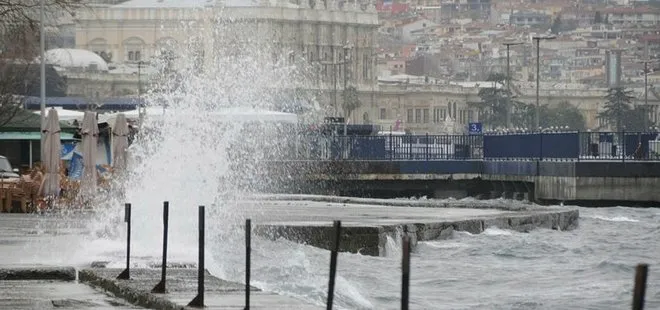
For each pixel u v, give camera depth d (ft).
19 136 495.82
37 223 298.76
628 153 603.67
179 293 169.17
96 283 187.62
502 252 291.99
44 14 503.61
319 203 418.92
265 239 272.72
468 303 215.31
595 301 217.77
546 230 356.38
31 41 535.19
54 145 354.54
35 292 182.19
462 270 258.98
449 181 618.85
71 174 401.29
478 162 619.26
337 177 602.44
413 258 277.85
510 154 616.80
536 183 568.00
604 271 262.67
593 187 544.62
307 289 202.69
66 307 168.76
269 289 199.93
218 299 163.84
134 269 194.49
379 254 278.05
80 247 228.84
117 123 354.74
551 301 218.38
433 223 304.30
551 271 261.24
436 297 221.66
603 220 428.15
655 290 226.99
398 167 618.85
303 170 584.40
